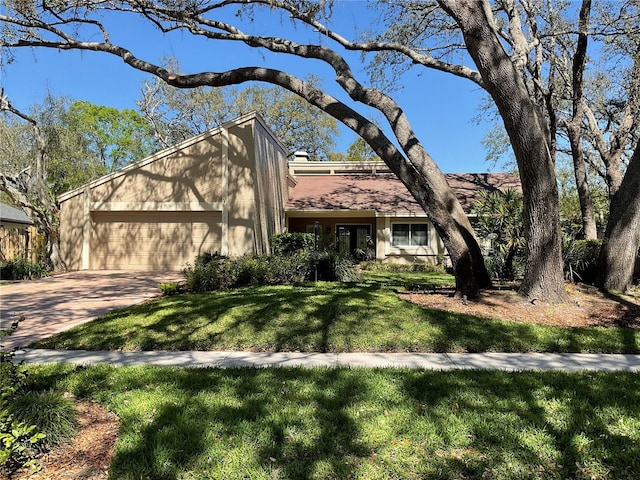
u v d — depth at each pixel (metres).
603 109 17.19
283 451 3.28
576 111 13.75
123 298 10.44
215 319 7.47
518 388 4.59
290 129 37.44
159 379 4.87
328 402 4.16
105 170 37.16
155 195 16.42
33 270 14.62
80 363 5.63
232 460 3.17
